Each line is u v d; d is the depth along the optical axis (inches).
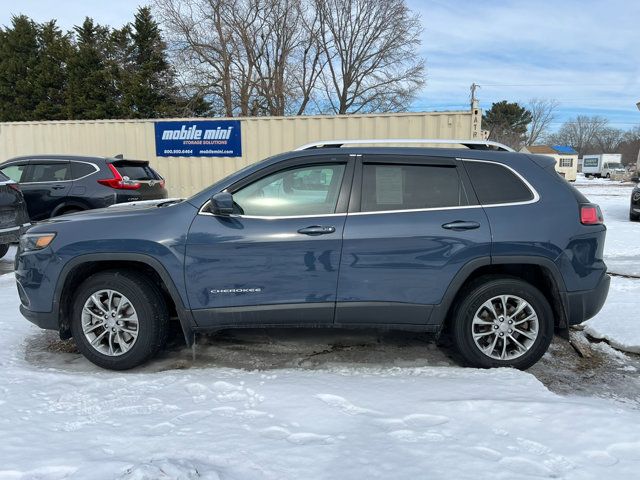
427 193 145.2
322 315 144.3
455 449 96.4
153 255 143.2
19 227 288.0
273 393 123.9
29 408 117.0
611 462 92.1
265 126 411.2
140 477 84.0
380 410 114.0
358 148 149.9
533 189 145.4
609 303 213.0
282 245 141.1
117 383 133.0
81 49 1355.8
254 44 1178.0
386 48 1360.7
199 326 146.6
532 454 94.7
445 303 142.5
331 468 90.2
